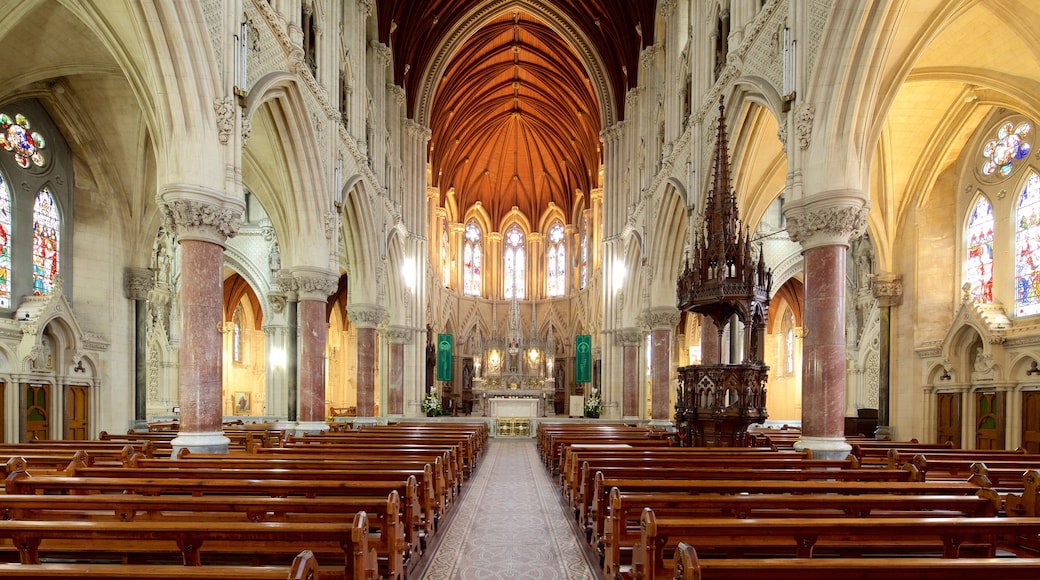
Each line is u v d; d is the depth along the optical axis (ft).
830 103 39.52
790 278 108.47
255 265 101.65
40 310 58.44
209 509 20.38
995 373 60.44
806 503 20.75
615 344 114.01
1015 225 61.62
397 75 107.65
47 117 62.85
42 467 34.73
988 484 24.16
